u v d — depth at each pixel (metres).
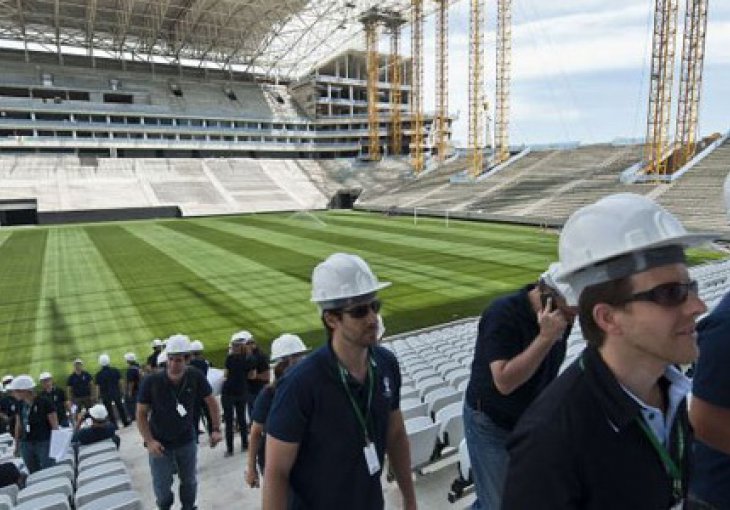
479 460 2.80
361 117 72.81
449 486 4.53
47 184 52.44
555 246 27.81
